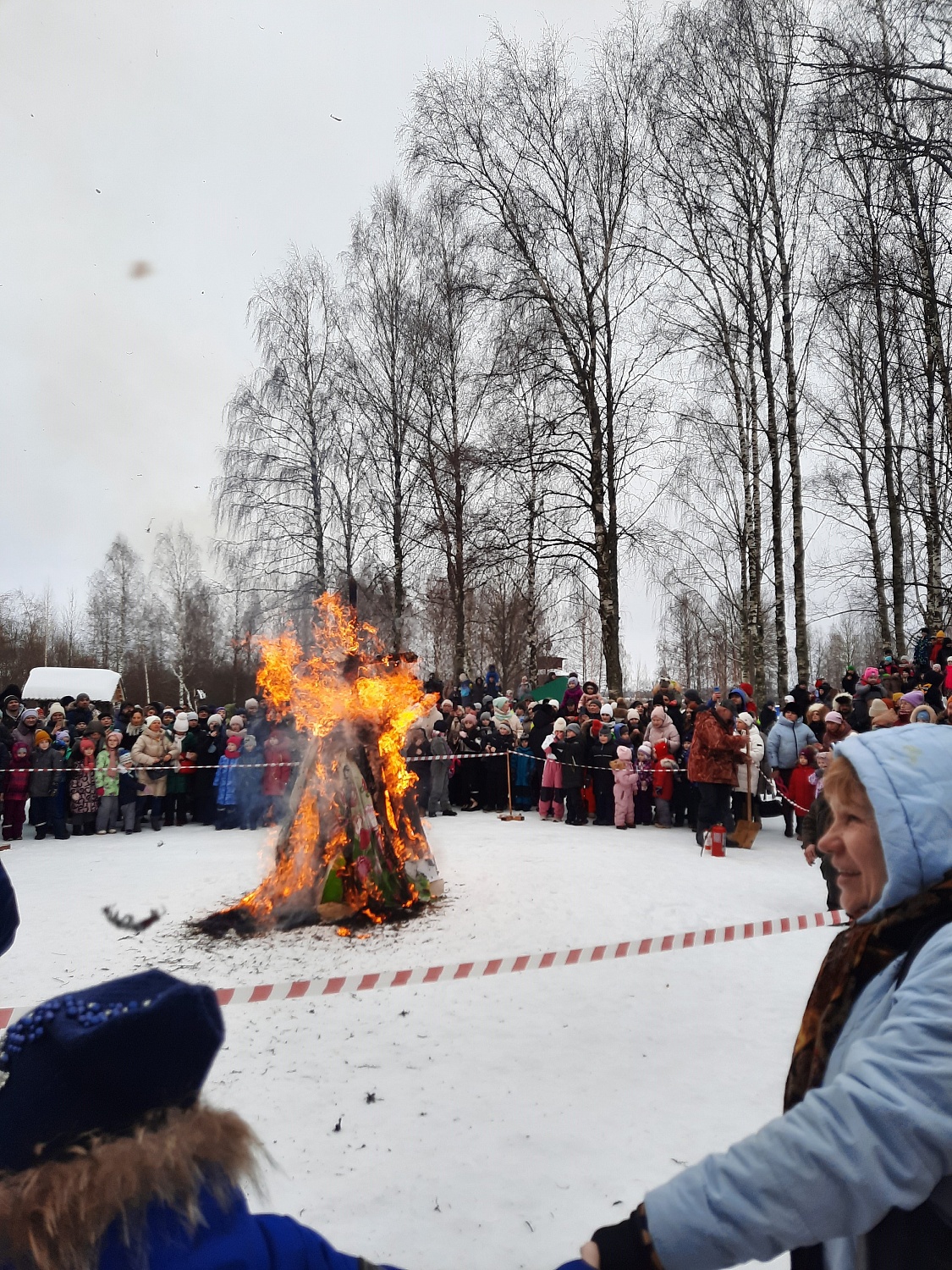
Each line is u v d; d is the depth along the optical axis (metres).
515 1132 3.92
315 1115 4.09
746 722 10.69
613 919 7.25
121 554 47.03
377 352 24.94
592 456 21.06
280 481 24.77
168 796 13.48
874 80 9.90
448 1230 3.22
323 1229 3.23
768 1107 4.12
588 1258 1.26
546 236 20.62
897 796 1.48
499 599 30.34
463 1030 5.04
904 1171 1.20
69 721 14.72
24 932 7.07
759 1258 1.23
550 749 13.54
